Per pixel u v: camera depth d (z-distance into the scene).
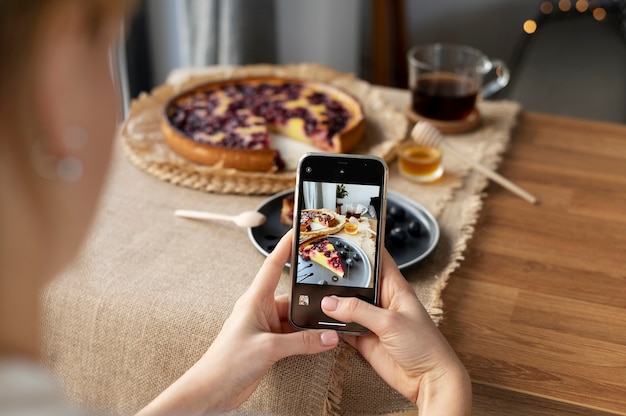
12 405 0.34
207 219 1.08
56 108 0.29
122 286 0.91
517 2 3.13
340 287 0.80
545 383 0.80
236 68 1.64
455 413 0.73
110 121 0.33
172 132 1.27
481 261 1.01
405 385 0.79
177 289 0.91
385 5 2.75
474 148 1.33
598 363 0.83
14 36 0.27
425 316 0.79
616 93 2.19
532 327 0.88
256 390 0.83
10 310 0.33
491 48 3.25
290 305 0.80
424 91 1.41
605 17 2.61
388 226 1.04
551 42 2.49
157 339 0.86
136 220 1.07
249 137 1.31
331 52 2.89
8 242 0.30
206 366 0.74
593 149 1.34
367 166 0.80
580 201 1.17
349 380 0.83
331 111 1.44
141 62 2.19
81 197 0.33
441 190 1.18
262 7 2.20
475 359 0.83
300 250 0.80
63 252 0.33
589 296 0.94
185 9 2.16
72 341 0.89
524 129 1.42
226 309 0.87
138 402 0.90
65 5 0.28
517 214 1.13
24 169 0.29
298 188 0.80
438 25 3.23
